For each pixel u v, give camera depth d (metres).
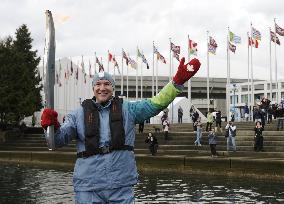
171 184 20.94
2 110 46.69
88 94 70.62
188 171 26.58
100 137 4.26
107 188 4.22
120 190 4.25
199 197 16.66
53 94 4.14
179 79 4.16
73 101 69.56
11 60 47.69
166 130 36.12
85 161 4.27
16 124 49.41
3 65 47.00
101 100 4.35
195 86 102.44
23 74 47.81
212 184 20.91
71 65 69.69
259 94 70.75
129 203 4.25
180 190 18.72
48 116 4.11
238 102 71.56
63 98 69.38
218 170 25.38
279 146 29.66
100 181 4.22
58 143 4.27
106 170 4.22
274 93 69.00
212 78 103.06
